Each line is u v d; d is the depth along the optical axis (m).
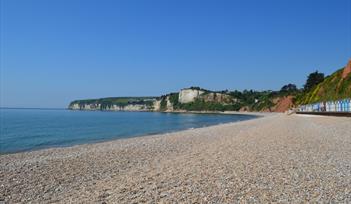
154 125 71.88
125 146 25.98
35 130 54.12
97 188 11.60
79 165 16.86
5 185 12.53
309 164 14.43
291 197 9.38
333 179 11.46
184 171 13.62
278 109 178.62
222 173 12.88
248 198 9.42
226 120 100.56
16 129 55.75
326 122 45.09
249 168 13.77
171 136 35.25
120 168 15.84
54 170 15.54
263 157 16.72
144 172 14.12
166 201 9.41
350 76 78.56
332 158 16.02
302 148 19.97
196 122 87.56
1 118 101.88
